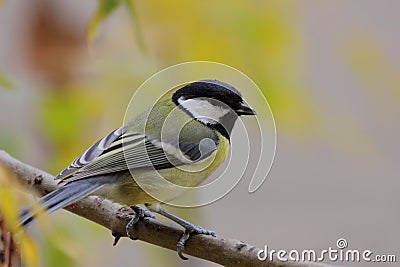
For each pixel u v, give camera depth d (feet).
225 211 10.80
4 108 10.44
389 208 10.80
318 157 10.82
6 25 10.51
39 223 10.10
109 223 10.27
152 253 10.49
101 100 10.48
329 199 10.83
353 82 10.47
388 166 10.68
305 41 10.47
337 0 10.49
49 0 10.50
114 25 10.48
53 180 10.27
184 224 10.25
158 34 10.47
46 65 10.47
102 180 10.27
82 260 10.29
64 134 10.46
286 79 10.46
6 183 9.96
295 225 10.80
